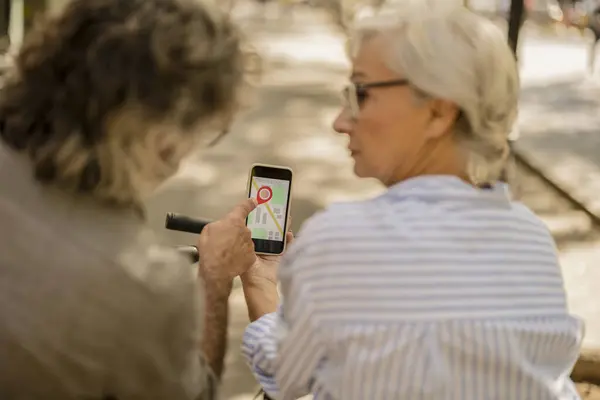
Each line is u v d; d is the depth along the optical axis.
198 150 1.31
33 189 1.23
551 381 1.38
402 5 1.40
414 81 1.37
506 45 1.40
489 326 1.32
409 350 1.30
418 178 1.42
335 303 1.33
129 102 1.17
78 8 1.20
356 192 7.25
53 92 1.19
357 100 1.43
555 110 11.78
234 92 1.25
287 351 1.38
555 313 1.40
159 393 1.26
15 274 1.21
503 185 1.48
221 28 1.25
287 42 19.30
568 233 6.41
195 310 1.29
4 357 1.21
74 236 1.23
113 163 1.21
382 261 1.34
